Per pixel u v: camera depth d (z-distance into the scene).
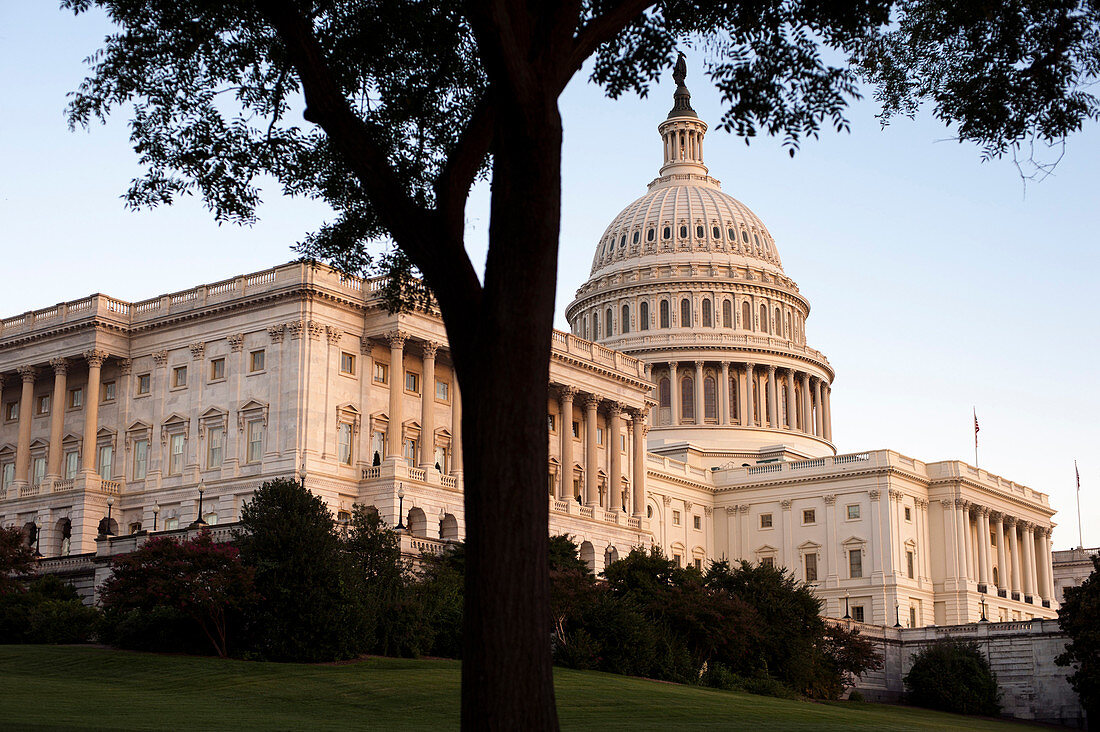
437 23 28.33
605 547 107.50
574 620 70.31
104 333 96.31
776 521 145.12
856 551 138.00
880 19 25.98
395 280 31.75
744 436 167.00
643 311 178.75
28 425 98.31
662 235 184.25
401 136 30.64
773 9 26.02
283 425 87.88
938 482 142.88
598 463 113.38
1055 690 101.06
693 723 48.44
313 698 48.38
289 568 59.16
